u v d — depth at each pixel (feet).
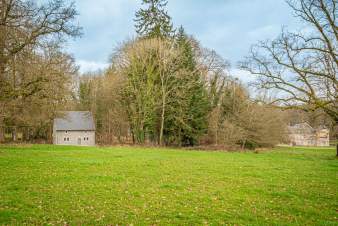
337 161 89.76
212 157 91.66
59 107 129.08
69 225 27.61
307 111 82.99
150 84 142.31
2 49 77.00
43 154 81.97
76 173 52.85
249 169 65.92
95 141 196.85
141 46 140.26
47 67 91.09
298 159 93.97
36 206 32.60
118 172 55.83
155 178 51.39
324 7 77.15
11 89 86.43
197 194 40.93
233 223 29.71
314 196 41.68
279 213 33.50
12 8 75.61
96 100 203.21
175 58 142.72
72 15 86.53
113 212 31.89
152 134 156.04
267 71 85.46
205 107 154.51
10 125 135.54
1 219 28.04
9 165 58.85
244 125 152.15
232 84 165.89
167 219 30.32
